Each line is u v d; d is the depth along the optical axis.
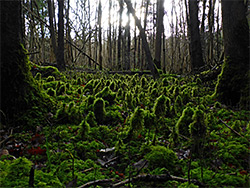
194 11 10.66
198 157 2.68
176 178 2.09
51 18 9.86
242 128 3.64
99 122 4.00
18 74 3.68
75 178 2.02
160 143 3.14
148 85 7.15
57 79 7.62
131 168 2.48
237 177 2.12
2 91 3.43
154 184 2.01
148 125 3.61
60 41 9.74
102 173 2.42
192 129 2.75
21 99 3.62
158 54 13.80
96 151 2.92
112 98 4.87
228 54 5.34
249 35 5.14
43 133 3.28
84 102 4.64
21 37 3.90
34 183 1.79
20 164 1.93
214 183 2.05
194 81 8.13
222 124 3.88
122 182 2.02
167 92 5.43
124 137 3.28
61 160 2.60
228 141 3.09
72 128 3.54
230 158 2.58
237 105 4.90
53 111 4.05
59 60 9.85
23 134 3.19
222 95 5.27
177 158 2.57
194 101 5.16
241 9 5.18
